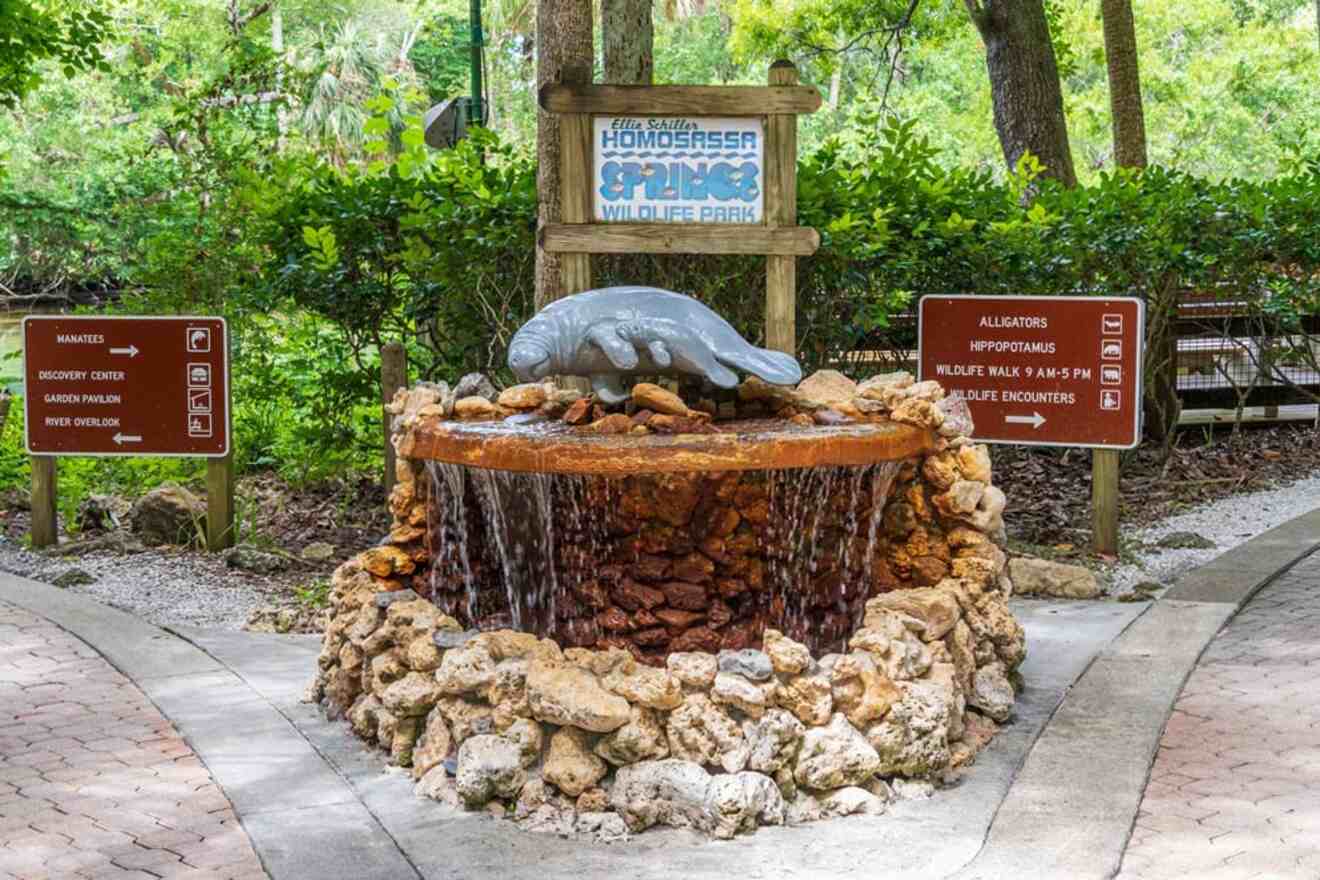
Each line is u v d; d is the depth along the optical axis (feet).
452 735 16.30
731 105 20.52
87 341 29.40
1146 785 16.08
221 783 16.33
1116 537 27.86
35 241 78.79
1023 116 45.52
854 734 15.64
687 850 14.46
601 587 16.69
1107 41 48.03
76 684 20.52
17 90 46.57
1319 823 14.96
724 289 28.32
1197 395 40.96
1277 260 36.55
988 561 18.53
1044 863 13.85
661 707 15.26
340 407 32.60
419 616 17.39
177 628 23.34
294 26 131.34
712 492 16.28
